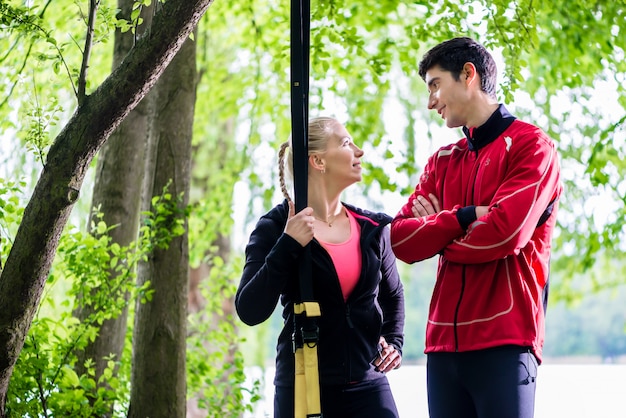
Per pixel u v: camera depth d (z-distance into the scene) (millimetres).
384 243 3283
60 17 6574
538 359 2965
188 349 6246
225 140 10289
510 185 3002
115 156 5188
